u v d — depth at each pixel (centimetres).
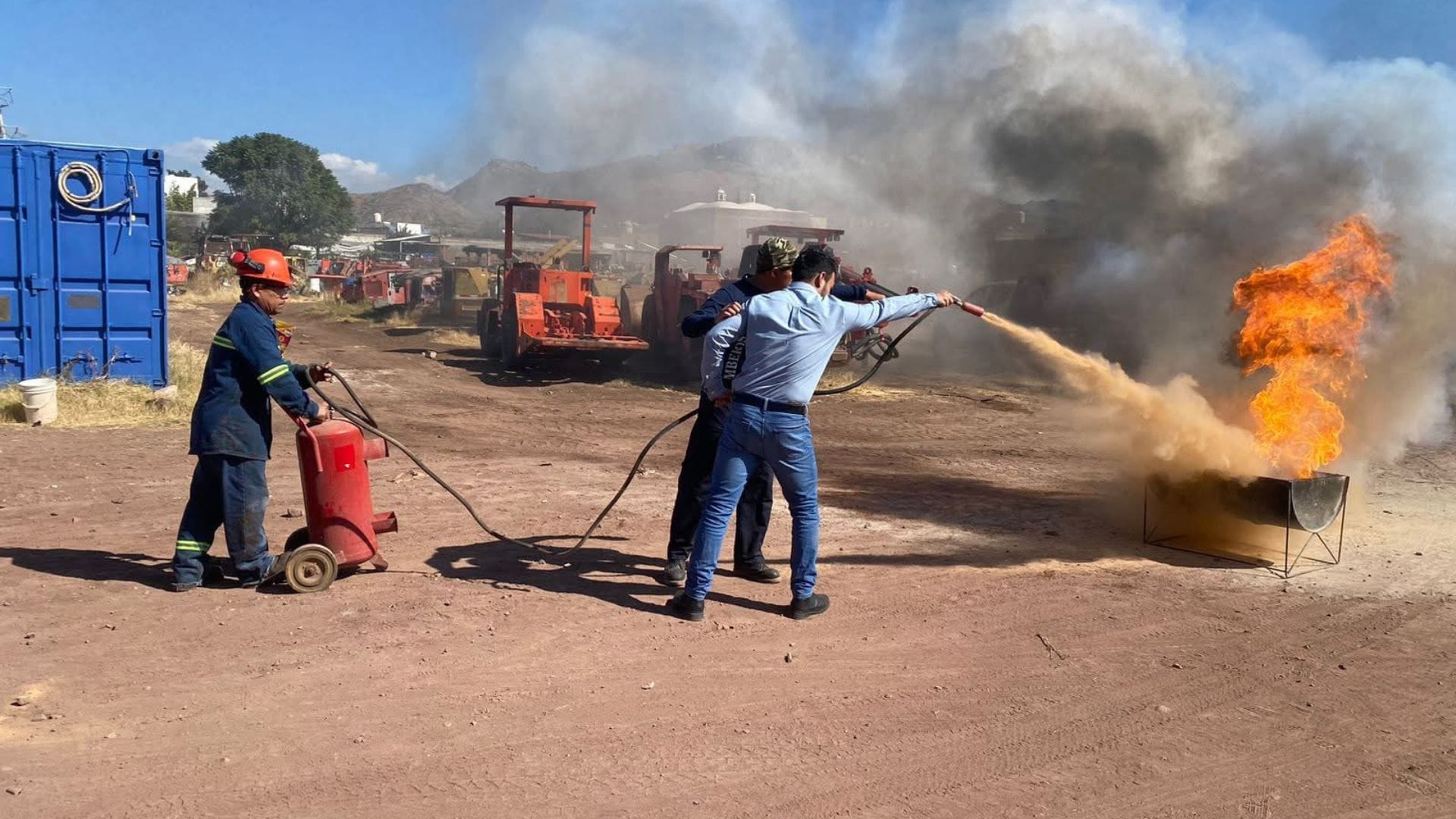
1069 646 467
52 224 1133
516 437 1121
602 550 625
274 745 352
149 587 531
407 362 1898
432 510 727
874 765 347
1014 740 369
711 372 509
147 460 885
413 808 311
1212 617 511
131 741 352
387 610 499
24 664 420
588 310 1778
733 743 362
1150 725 383
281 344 542
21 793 313
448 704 390
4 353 1121
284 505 725
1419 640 479
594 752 352
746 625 491
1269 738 373
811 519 498
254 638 457
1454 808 322
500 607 509
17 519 668
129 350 1187
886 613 513
